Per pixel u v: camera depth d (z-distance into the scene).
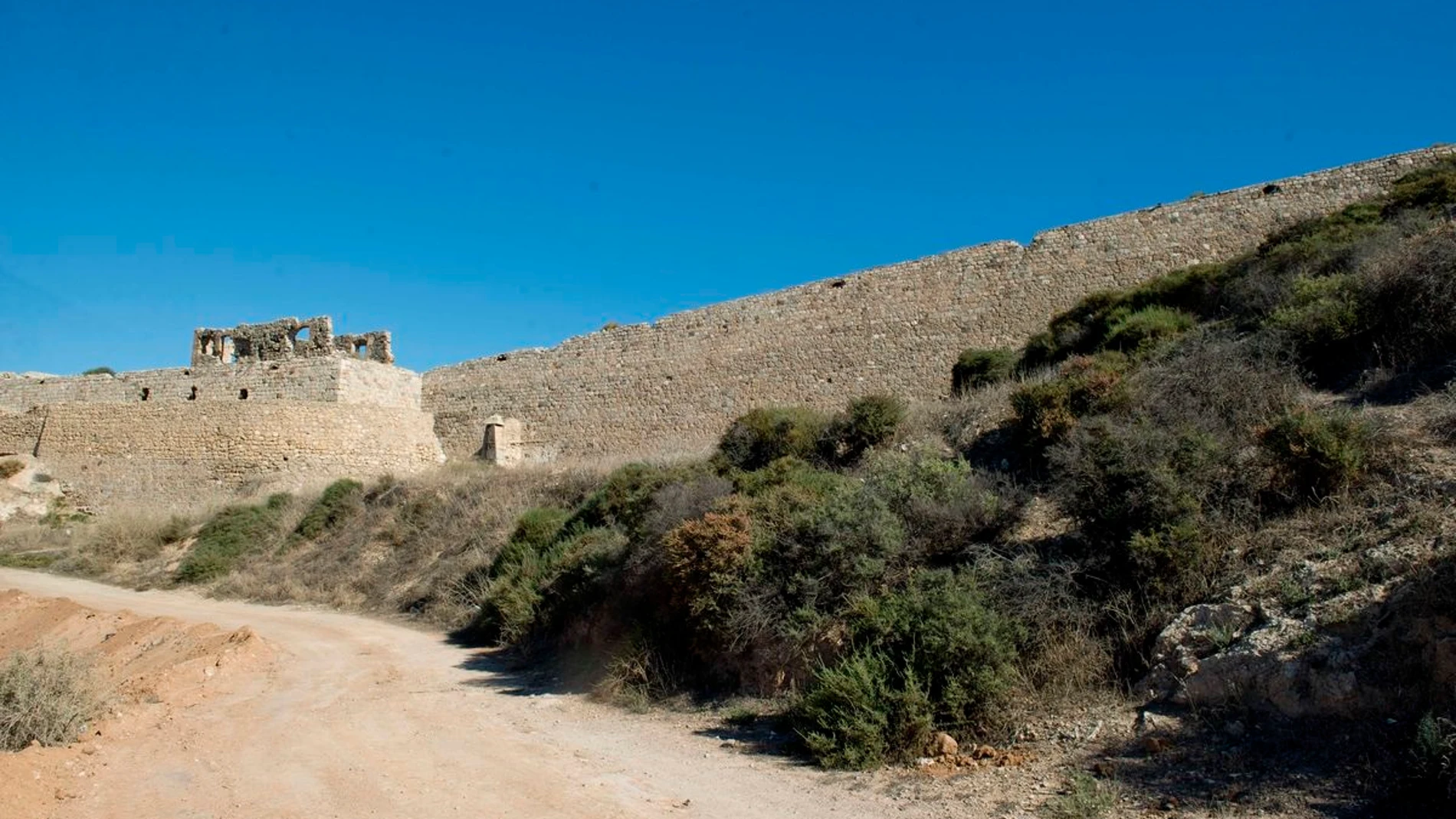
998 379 28.16
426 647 20.59
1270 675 7.99
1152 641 9.59
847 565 12.63
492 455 43.00
